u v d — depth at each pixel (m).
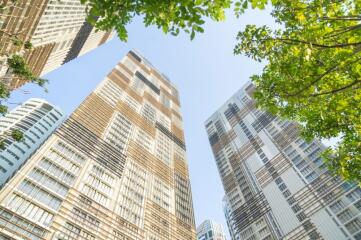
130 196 52.09
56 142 47.53
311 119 14.88
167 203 60.69
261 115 106.88
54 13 63.09
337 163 15.93
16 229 31.56
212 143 122.94
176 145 90.94
